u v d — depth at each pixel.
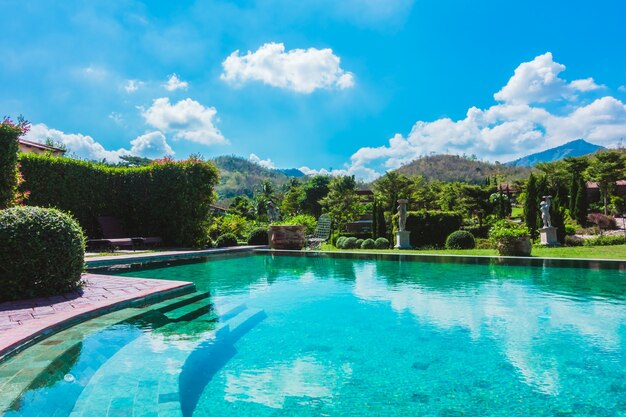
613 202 40.47
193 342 3.76
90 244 13.63
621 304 5.53
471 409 2.53
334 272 9.30
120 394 2.50
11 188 8.20
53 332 3.52
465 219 38.25
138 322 4.28
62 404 2.28
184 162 15.30
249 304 5.75
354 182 54.38
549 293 6.34
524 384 2.92
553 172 47.97
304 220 21.28
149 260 10.37
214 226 19.31
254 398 2.73
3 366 2.63
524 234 11.10
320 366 3.35
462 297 6.11
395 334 4.26
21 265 4.80
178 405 2.39
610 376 3.06
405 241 16.73
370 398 2.72
